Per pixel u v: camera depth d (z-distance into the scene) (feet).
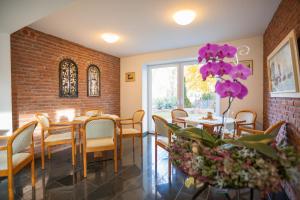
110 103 15.25
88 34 10.25
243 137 2.85
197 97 13.79
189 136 3.01
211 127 6.42
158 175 7.61
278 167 2.37
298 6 5.18
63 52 11.09
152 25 8.98
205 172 2.53
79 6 7.03
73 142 8.65
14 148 5.39
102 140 7.84
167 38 11.04
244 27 9.36
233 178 2.37
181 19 7.61
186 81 14.34
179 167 3.06
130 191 6.36
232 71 3.01
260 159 2.36
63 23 8.68
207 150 2.66
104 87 14.57
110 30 9.62
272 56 7.50
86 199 5.86
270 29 8.66
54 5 5.68
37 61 9.62
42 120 8.54
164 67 15.35
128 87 16.07
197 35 10.53
